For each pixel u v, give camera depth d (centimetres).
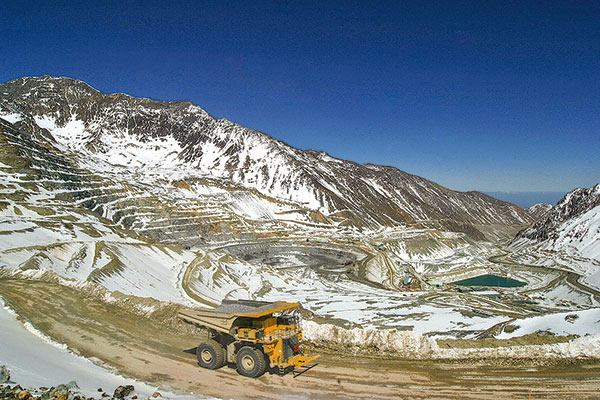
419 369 1692
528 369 1683
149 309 2328
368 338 1953
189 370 1594
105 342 1848
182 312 1705
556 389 1507
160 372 1559
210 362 1612
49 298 2462
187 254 8600
